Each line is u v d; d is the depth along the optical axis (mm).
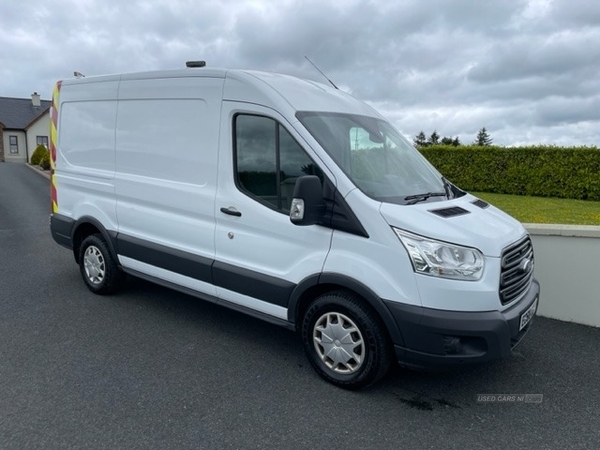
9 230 9781
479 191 15516
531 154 14203
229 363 4020
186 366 3949
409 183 3932
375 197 3469
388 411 3371
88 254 5656
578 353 4344
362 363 3512
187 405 3373
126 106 4977
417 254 3193
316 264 3609
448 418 3309
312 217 3428
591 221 9383
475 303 3180
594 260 4875
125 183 5027
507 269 3404
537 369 4035
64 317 4941
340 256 3484
